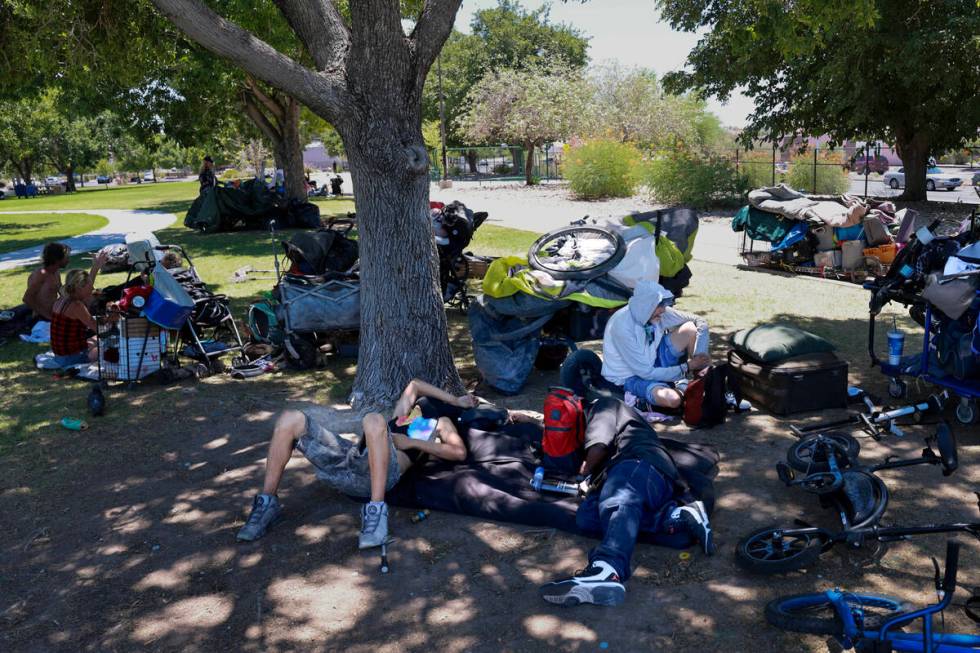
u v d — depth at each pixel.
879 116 23.64
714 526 4.86
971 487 5.25
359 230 7.17
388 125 6.77
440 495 5.22
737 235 19.55
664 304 6.62
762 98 26.27
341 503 5.44
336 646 3.86
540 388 7.82
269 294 10.15
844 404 6.79
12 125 59.94
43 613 4.26
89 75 11.37
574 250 8.34
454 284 11.09
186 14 5.92
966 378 6.19
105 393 8.16
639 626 3.88
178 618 4.16
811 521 4.87
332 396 7.81
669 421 6.63
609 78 50.09
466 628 3.95
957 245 7.11
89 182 122.19
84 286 8.64
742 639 3.74
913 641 3.39
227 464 6.22
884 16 20.00
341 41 6.91
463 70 61.69
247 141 35.62
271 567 4.64
